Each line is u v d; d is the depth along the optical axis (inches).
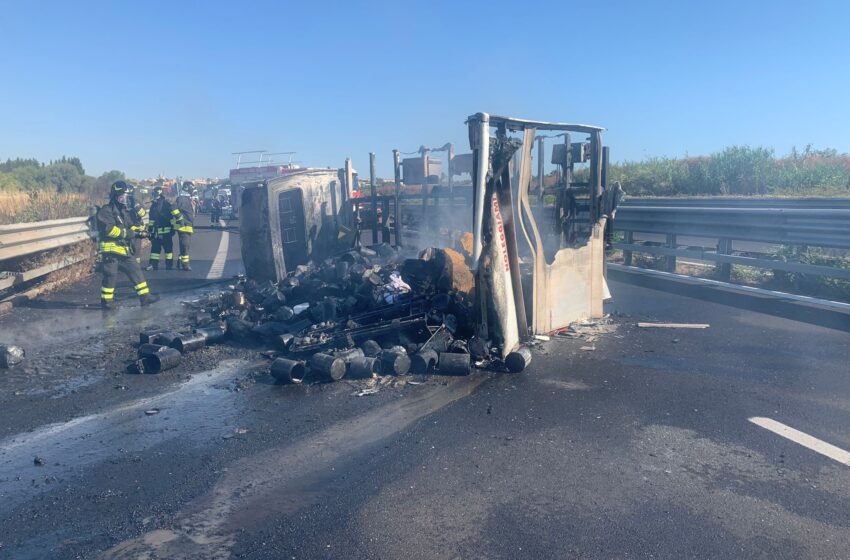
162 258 695.1
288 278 384.8
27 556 132.4
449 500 149.6
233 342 309.3
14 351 275.3
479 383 236.2
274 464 173.5
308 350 271.1
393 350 250.4
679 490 151.9
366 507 147.5
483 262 254.2
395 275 323.3
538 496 150.4
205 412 217.2
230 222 1413.6
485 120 242.4
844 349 265.6
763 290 386.6
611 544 129.6
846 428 186.2
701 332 301.3
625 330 309.3
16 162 2057.1
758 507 143.1
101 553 132.6
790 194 964.0
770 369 242.8
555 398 217.6
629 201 982.4
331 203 499.5
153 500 155.3
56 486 164.6
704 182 1101.1
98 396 237.1
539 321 291.4
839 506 142.8
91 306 414.6
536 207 398.3
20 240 427.8
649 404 209.5
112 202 401.1
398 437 188.4
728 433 184.4
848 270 335.9
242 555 129.9
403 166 494.9
